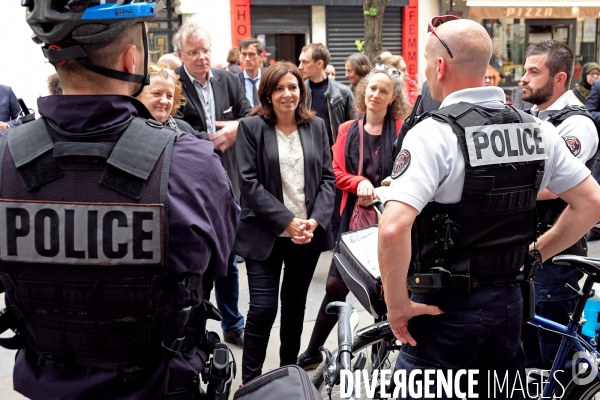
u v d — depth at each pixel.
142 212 1.24
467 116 1.76
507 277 1.86
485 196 1.74
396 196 1.71
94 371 1.31
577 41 10.81
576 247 2.70
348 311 2.23
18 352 1.43
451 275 1.79
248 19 9.15
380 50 7.04
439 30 1.89
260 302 3.00
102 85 1.30
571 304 2.74
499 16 9.88
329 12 9.70
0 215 1.27
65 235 1.25
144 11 1.30
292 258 3.13
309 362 3.28
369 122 3.60
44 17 1.23
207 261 1.33
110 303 1.27
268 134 3.05
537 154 1.81
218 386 1.38
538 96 2.81
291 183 3.05
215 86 3.96
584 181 1.90
